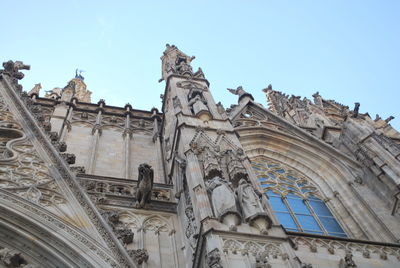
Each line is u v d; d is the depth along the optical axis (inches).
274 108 1785.2
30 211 738.2
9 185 791.1
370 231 1058.1
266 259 623.8
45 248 700.7
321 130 1446.9
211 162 840.9
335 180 1245.1
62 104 1370.6
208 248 643.5
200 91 1234.0
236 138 1016.9
